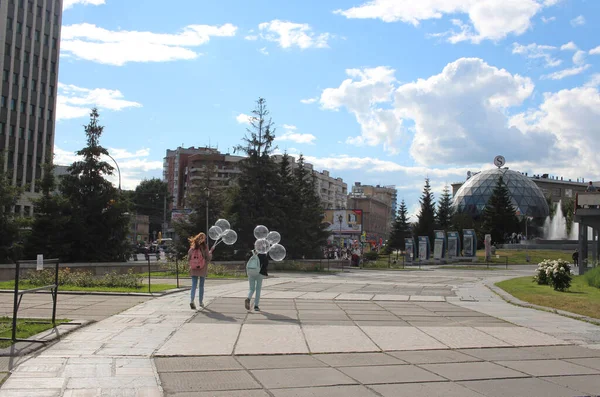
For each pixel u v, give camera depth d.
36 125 74.31
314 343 9.16
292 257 45.50
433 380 6.84
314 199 59.53
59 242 31.52
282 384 6.52
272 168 43.81
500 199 91.44
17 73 71.56
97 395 5.93
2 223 28.50
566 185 180.25
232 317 11.93
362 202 160.62
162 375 6.86
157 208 129.62
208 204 39.91
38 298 14.92
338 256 64.19
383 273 37.97
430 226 92.56
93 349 8.23
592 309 14.43
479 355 8.52
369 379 6.84
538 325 11.73
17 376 6.61
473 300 17.20
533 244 83.00
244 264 36.69
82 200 33.22
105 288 17.75
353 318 12.26
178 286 18.88
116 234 33.53
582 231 33.53
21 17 72.00
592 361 8.16
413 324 11.55
